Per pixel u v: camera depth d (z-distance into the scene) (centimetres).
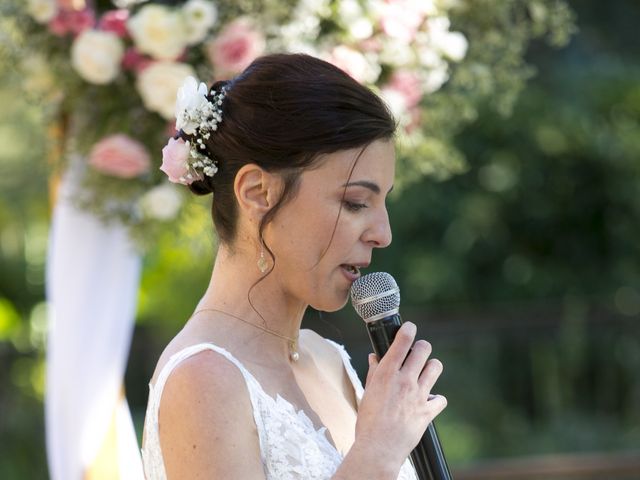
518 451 1207
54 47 501
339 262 286
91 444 511
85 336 514
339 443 305
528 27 626
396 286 300
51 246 524
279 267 291
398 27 518
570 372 1261
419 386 284
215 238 318
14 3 493
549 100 1248
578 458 768
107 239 517
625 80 1270
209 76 499
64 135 529
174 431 274
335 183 280
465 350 1255
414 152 571
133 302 527
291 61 289
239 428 274
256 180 286
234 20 504
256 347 296
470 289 1316
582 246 1330
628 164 1284
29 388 1183
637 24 1303
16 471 1126
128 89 502
